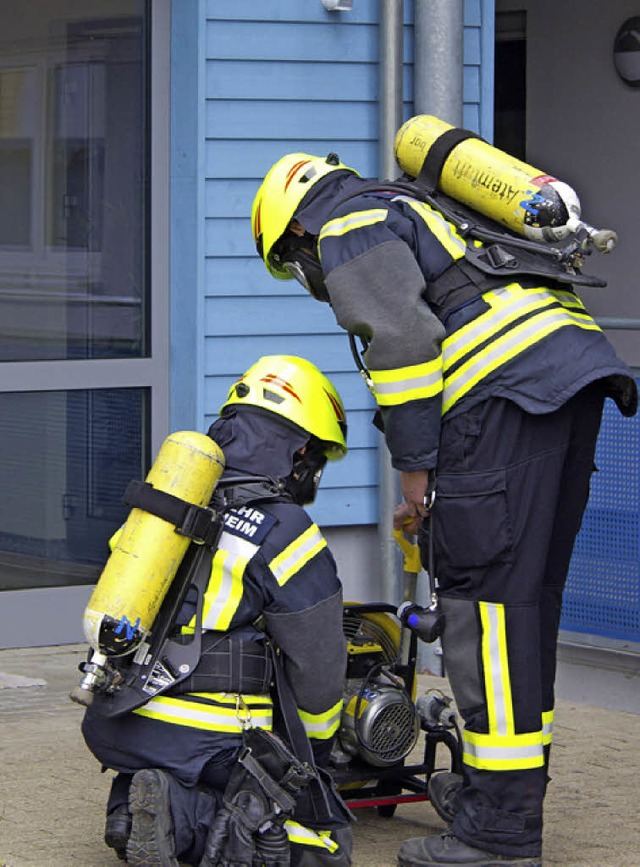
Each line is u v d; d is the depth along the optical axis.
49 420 8.70
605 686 7.97
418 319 5.12
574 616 8.00
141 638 4.85
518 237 5.40
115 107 8.78
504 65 12.33
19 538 8.67
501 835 5.25
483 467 5.23
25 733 7.04
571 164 11.86
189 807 4.91
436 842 5.36
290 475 5.30
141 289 8.88
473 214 5.50
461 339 5.25
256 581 5.02
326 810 5.08
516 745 5.27
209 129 8.72
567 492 5.52
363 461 9.08
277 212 5.50
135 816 4.80
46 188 8.66
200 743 4.96
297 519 5.11
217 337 8.81
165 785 4.80
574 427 5.43
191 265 8.80
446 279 5.32
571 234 5.25
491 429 5.23
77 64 8.70
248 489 5.16
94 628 4.80
